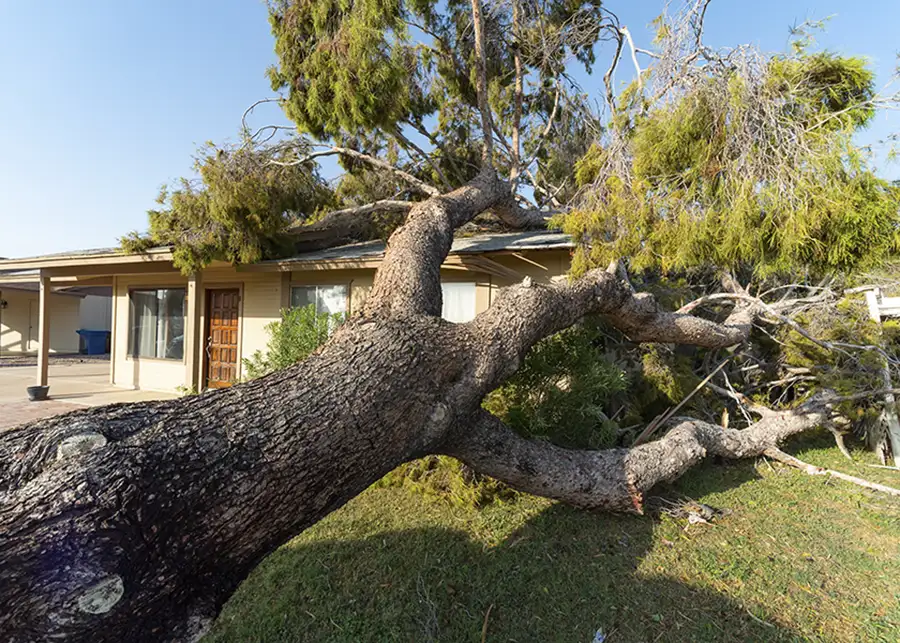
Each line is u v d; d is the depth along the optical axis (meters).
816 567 2.95
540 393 4.34
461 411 2.78
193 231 7.20
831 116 3.08
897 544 3.26
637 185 3.88
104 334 19.03
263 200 7.20
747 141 3.28
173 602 1.58
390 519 3.61
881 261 2.85
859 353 5.15
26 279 11.11
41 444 1.64
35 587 1.26
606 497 3.48
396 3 6.22
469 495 3.76
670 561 3.00
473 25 7.73
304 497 2.01
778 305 5.62
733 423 5.99
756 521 3.61
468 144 9.66
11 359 15.61
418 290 3.43
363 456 2.24
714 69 3.71
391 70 6.07
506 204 7.25
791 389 6.49
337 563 3.00
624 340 5.82
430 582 2.77
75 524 1.34
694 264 3.64
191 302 7.61
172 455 1.67
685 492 4.18
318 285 7.94
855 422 6.02
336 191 9.41
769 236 3.16
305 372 2.33
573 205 5.26
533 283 3.55
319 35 6.39
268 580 2.82
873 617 2.44
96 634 1.34
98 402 7.94
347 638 2.32
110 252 7.82
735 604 2.55
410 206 7.65
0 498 1.45
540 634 2.34
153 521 1.51
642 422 5.38
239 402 2.05
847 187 2.84
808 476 4.65
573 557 3.05
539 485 3.34
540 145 8.72
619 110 4.74
